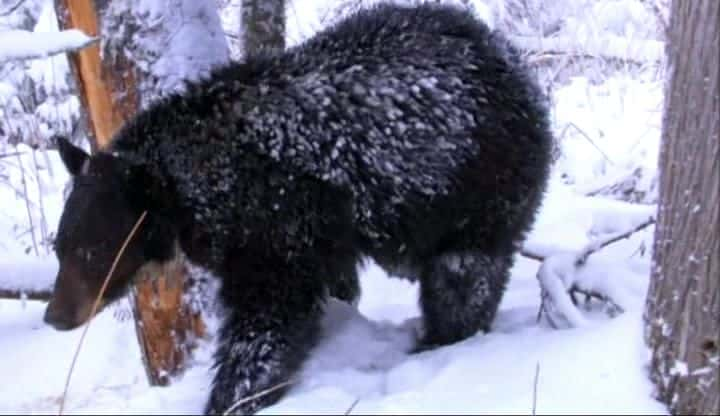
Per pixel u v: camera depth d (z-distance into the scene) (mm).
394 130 4336
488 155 4469
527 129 4605
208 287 4988
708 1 3336
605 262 4879
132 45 5008
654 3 9156
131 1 4988
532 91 4711
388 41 4492
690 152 3412
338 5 8758
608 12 9805
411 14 4668
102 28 5035
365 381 4273
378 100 4348
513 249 4793
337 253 4492
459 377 3986
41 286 5941
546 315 4793
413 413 3619
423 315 4820
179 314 4996
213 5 5230
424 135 4355
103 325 5984
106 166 4355
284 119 4320
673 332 3500
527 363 3984
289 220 4309
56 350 5746
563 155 8039
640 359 3713
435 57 4465
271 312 4340
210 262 4500
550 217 6453
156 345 5055
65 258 4332
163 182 4395
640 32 9727
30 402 4496
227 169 4320
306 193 4309
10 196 8898
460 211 4523
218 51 5137
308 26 8805
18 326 6254
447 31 4605
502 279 4785
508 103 4539
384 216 4449
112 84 5070
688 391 3428
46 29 9062
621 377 3682
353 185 4348
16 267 5996
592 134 8789
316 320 4480
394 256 4668
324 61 4445
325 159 4301
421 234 4547
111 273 4293
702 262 3363
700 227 3369
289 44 8742
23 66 9117
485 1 9172
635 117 9000
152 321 5016
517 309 5164
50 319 4320
